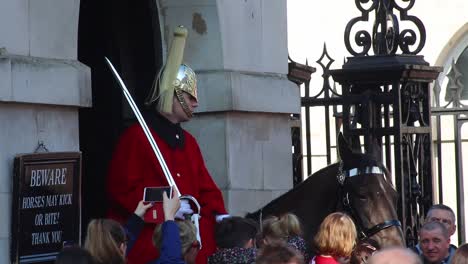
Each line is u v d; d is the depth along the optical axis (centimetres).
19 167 2519
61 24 2680
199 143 3231
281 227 2619
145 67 3284
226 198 3209
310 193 2988
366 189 2911
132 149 2630
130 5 3281
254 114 3319
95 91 3375
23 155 2525
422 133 3722
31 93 2553
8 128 2520
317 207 2983
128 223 2505
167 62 2684
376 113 3647
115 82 3341
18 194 2520
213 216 2736
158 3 3216
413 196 3678
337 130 4041
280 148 3419
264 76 3356
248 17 3312
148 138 2600
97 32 3356
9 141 2522
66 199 2631
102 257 2194
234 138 3234
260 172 3331
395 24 3684
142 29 3272
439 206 3092
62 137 2658
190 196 2594
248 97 3259
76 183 2655
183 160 2678
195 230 2408
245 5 3306
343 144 2973
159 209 2503
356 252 2670
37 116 2594
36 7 2614
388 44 3700
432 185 3747
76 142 2698
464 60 6412
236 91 3206
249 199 3284
